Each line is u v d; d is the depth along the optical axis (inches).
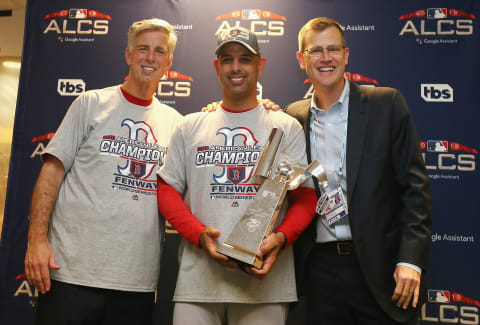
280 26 96.0
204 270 64.5
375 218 66.2
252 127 68.8
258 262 57.9
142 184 71.1
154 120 75.7
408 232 64.7
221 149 67.7
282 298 63.6
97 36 99.6
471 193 87.7
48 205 68.7
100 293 66.4
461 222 87.2
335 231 68.7
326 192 69.6
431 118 90.4
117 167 69.8
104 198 68.1
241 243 59.1
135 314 69.6
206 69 96.7
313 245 69.9
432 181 89.0
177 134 71.8
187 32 98.2
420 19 92.7
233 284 62.9
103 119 71.7
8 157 117.0
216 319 65.4
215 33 97.5
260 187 64.2
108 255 66.4
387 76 92.4
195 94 96.6
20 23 120.6
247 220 61.3
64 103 98.4
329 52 72.2
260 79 95.2
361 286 66.7
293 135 69.9
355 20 94.3
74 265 65.9
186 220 64.7
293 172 65.0
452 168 88.7
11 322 92.4
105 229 67.0
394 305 64.6
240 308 64.7
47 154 70.9
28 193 95.8
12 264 93.9
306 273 74.0
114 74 98.3
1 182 116.1
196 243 62.8
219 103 75.4
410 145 68.1
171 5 99.0
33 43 100.5
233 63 68.1
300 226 64.0
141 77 73.5
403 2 93.5
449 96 90.5
